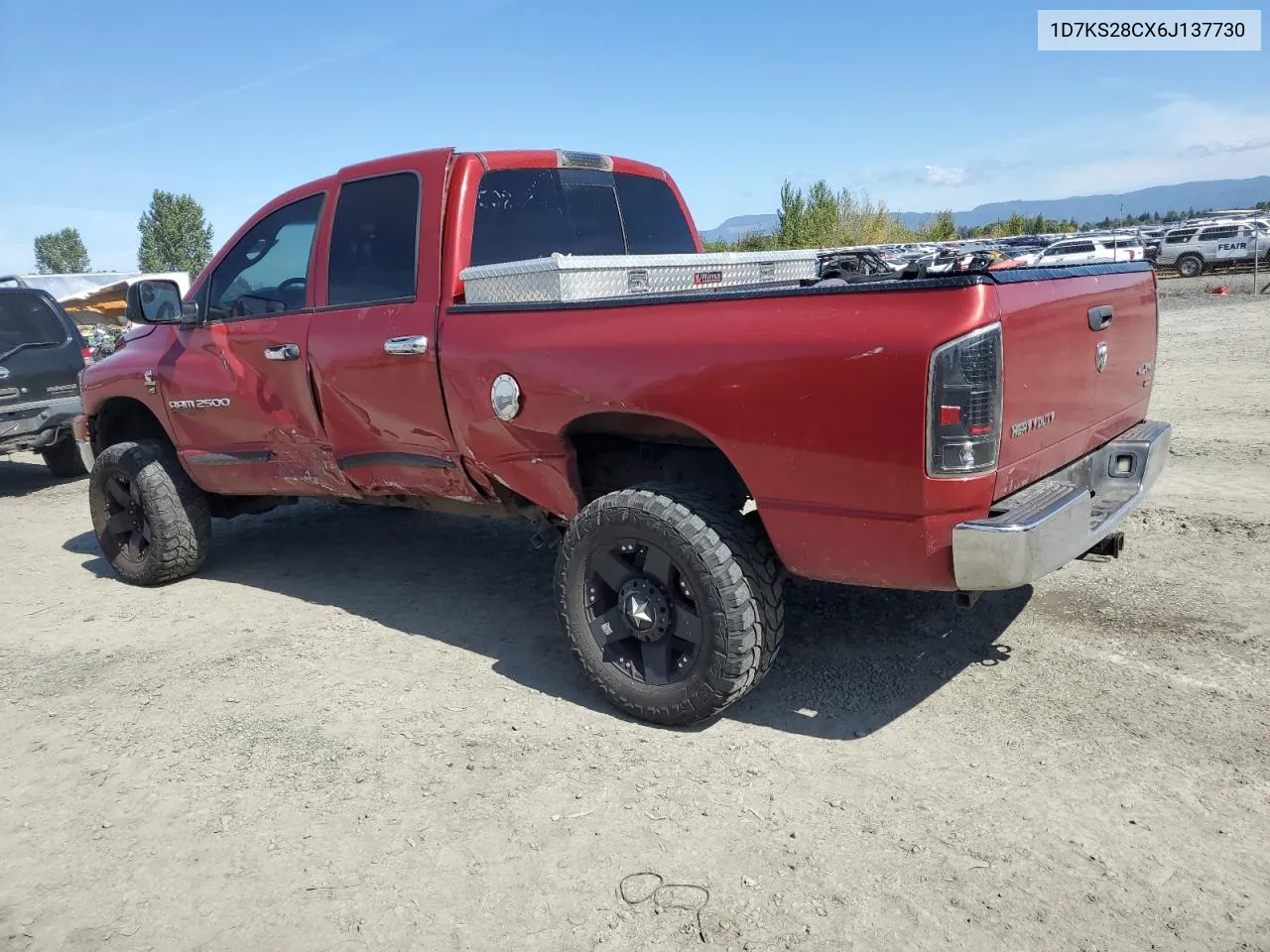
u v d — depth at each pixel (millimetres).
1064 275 3193
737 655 3240
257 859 2863
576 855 2789
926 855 2691
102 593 5605
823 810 2938
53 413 9203
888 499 2857
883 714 3520
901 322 2748
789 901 2535
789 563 3158
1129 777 2998
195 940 2533
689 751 3348
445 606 4980
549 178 4465
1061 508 2902
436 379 3967
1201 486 6211
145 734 3711
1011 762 3137
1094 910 2432
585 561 3592
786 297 2994
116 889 2771
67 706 4016
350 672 4188
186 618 5047
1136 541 5191
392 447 4289
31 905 2719
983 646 4023
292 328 4570
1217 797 2871
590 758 3332
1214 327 15750
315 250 4508
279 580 5605
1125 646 3924
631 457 3963
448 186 4035
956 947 2338
